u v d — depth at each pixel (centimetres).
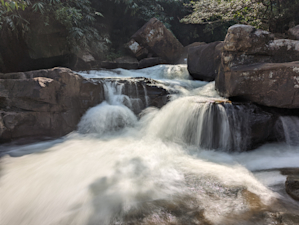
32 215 222
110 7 1255
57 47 738
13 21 616
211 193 247
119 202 232
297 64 386
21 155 379
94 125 507
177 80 770
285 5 831
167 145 444
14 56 659
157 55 1143
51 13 693
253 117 411
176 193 249
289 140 420
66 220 210
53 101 463
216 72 700
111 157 370
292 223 183
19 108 442
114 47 1323
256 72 417
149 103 575
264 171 308
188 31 1644
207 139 434
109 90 561
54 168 325
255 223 188
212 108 430
